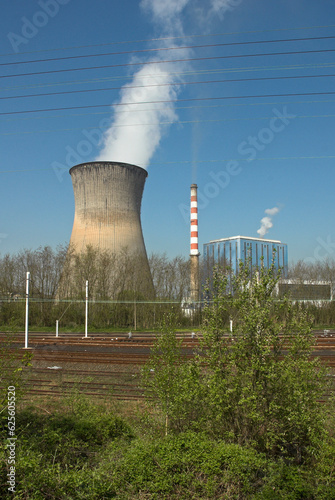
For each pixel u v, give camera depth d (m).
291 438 6.41
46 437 7.38
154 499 5.43
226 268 6.74
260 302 6.41
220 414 6.21
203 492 5.50
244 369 6.34
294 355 6.48
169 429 6.84
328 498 5.29
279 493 5.34
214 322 6.56
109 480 5.73
